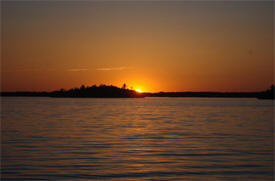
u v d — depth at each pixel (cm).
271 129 3978
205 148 2564
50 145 2695
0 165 1962
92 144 2756
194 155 2284
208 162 2061
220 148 2561
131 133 3550
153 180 1673
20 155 2267
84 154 2312
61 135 3356
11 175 1748
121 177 1720
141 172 1820
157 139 3072
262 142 2880
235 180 1681
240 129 3972
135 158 2180
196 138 3148
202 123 4844
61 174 1770
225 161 2089
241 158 2183
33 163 2020
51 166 1944
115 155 2277
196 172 1825
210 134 3466
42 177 1714
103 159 2144
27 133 3512
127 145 2706
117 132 3644
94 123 4800
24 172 1808
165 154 2316
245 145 2706
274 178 1716
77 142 2866
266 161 2091
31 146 2642
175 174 1781
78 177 1717
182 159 2150
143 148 2562
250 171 1847
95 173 1795
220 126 4359
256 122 5025
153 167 1930
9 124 4572
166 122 5031
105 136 3284
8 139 3042
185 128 4097
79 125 4469
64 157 2203
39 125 4444
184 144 2761
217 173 1805
